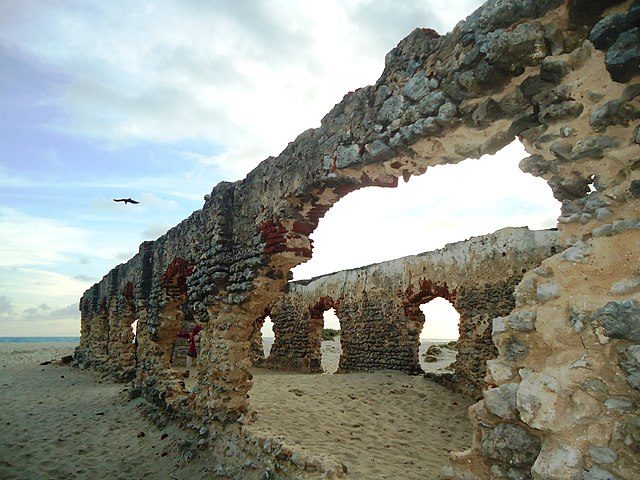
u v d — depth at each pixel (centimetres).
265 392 923
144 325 1132
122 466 646
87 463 658
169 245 985
